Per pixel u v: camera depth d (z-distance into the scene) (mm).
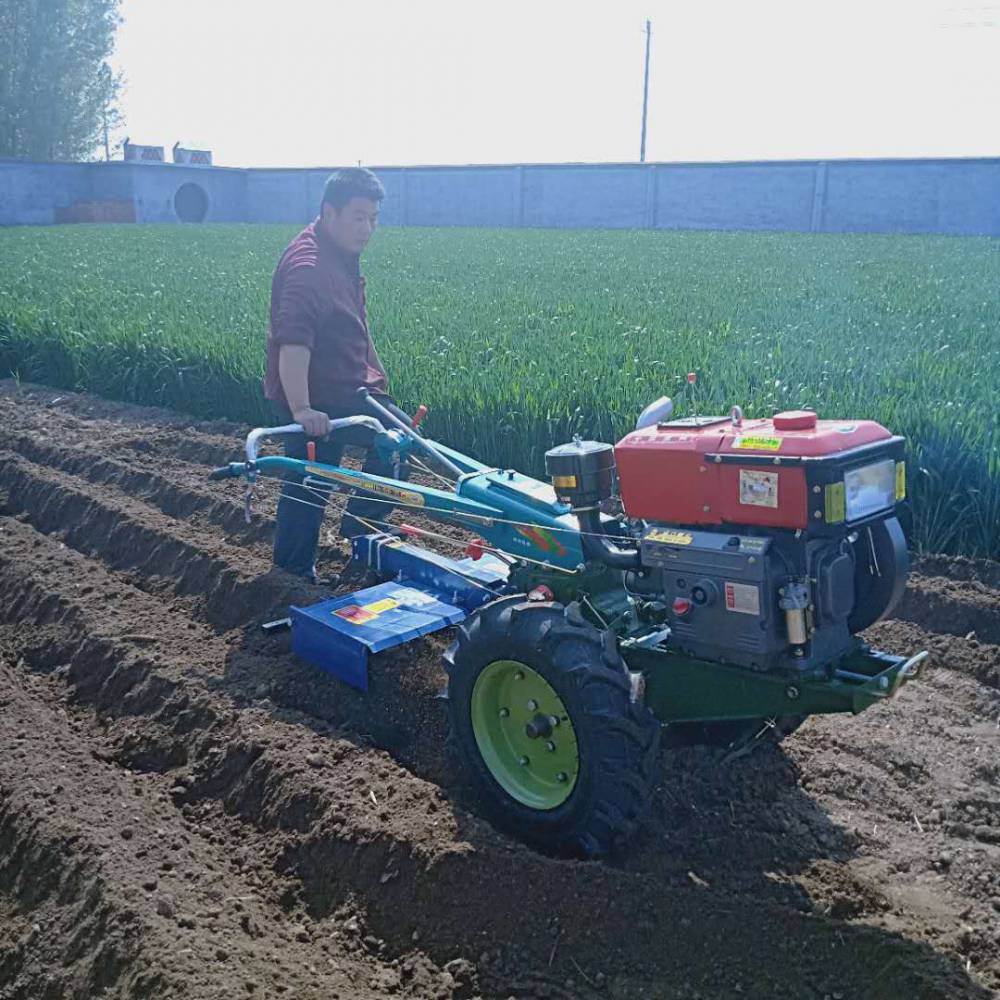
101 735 5406
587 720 3697
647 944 3588
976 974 3430
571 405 8781
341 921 3945
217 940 3721
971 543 6957
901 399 8172
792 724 4293
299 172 52656
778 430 3580
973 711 5367
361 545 5844
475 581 5277
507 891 3789
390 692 5156
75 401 12352
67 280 18906
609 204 45875
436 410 9242
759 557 3496
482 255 27344
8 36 61469
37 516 8695
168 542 7367
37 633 6512
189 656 5852
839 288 18016
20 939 3998
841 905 3699
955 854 4055
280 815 4469
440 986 3568
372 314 13656
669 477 3740
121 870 4066
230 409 11305
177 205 52312
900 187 39688
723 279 20047
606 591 4332
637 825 3828
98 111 65000
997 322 13320
